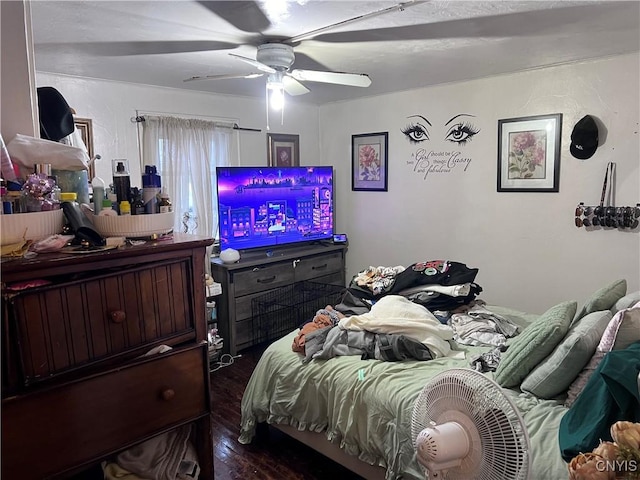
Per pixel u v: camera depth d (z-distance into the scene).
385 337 2.22
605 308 2.02
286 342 2.47
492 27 2.25
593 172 3.12
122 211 1.27
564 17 2.13
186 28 2.17
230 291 3.60
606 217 3.06
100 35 2.25
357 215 4.60
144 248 1.17
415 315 2.38
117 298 1.13
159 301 1.22
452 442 1.21
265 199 3.97
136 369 1.15
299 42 2.44
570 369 1.65
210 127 3.84
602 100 3.02
